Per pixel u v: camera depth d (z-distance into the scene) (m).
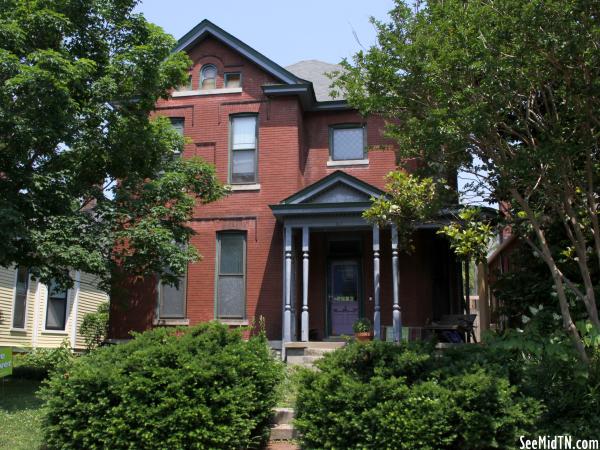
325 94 18.19
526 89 7.73
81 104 12.12
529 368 7.39
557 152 7.49
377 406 6.53
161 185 13.23
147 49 12.05
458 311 17.66
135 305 16.59
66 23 11.49
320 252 16.52
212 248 16.50
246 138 17.02
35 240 11.31
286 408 8.61
